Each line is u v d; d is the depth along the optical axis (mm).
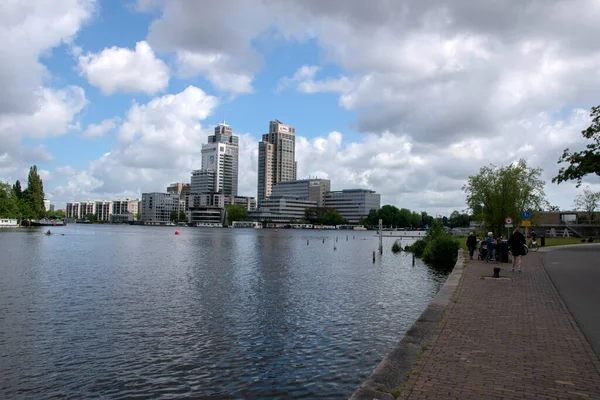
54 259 54781
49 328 20719
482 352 10883
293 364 15617
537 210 62562
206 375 14648
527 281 23703
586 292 20000
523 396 8188
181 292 30703
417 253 70000
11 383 14055
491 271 28719
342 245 103375
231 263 52531
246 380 14172
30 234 127500
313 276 40531
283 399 12695
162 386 13773
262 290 31812
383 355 16578
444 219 71812
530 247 51062
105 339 18906
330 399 12641
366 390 8523
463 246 60969
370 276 41031
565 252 45625
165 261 54312
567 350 11031
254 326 21094
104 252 68312
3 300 27453
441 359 10352
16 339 18891
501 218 60375
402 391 8430
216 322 21922
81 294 29688
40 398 12977
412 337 12336
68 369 15289
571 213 104375
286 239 131875
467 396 8180
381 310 24891
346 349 17344
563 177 31047
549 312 15625
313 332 19953
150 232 181750
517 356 10562
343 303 26984
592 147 29641
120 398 12961
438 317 14852
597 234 96625
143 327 20922
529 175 61562
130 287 32844
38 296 28859
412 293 31047
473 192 63031
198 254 66750
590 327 13414
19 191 195250
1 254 60656
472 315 15156
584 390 8484
